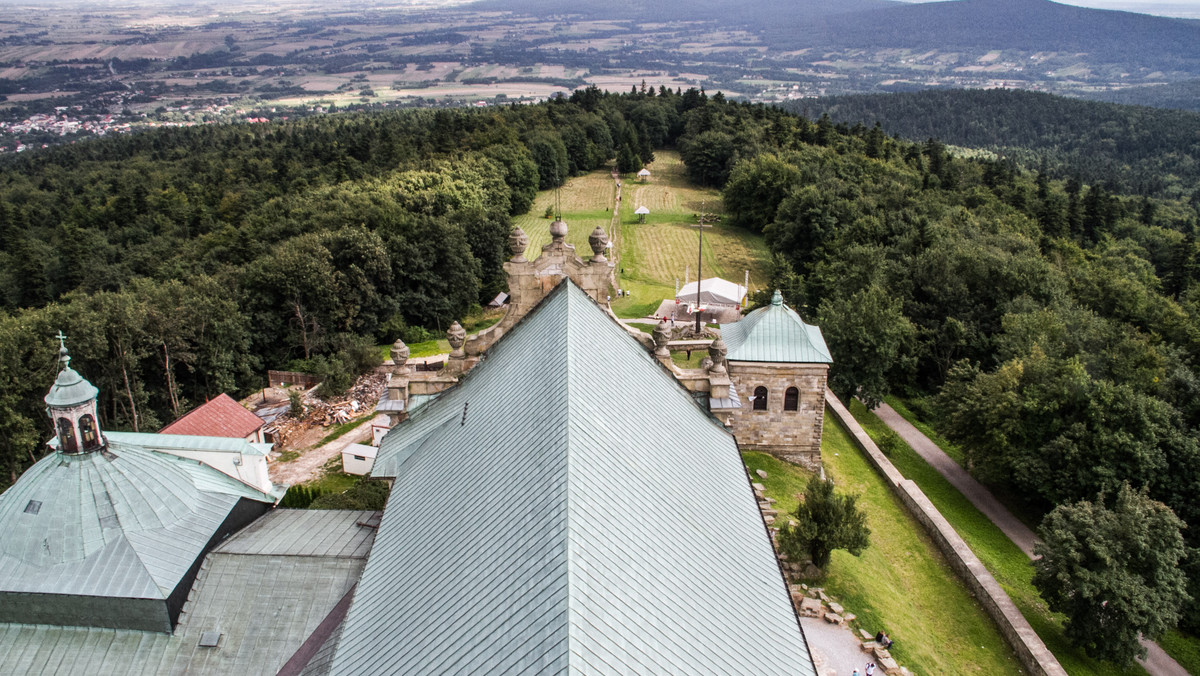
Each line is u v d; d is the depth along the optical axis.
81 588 32.44
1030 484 66.62
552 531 22.81
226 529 38.22
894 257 123.81
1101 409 64.94
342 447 73.31
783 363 60.28
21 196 196.88
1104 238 178.75
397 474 40.47
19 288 126.06
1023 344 87.12
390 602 28.80
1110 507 62.22
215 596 34.38
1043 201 191.50
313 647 32.66
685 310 115.75
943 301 104.38
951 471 77.50
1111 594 47.31
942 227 130.50
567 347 32.06
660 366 43.81
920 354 99.31
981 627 49.19
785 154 192.12
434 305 127.88
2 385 68.56
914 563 55.09
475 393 40.69
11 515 33.62
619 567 23.23
